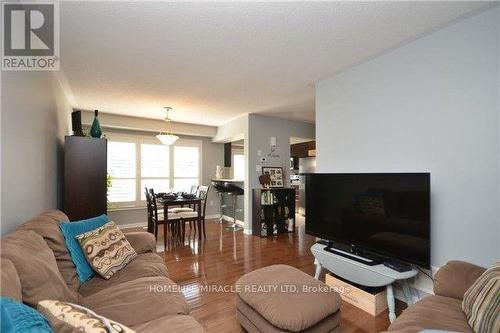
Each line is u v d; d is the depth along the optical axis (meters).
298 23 1.92
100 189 2.81
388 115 2.39
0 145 1.38
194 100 3.96
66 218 2.00
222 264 3.18
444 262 1.99
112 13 1.78
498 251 1.73
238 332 1.84
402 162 2.28
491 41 1.77
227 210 6.27
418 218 1.90
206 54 2.42
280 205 4.97
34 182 2.00
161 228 5.19
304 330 1.46
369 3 1.70
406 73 2.25
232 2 1.67
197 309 2.14
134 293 1.46
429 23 1.94
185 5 1.70
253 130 4.94
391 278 1.89
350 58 2.52
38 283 1.08
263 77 3.00
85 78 3.00
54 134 2.72
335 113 2.92
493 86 1.76
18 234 1.29
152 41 2.17
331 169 2.96
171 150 6.06
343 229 2.44
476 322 1.18
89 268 1.79
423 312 1.36
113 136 5.35
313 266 3.13
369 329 1.88
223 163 6.78
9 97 1.51
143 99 3.88
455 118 1.94
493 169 1.75
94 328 0.70
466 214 1.88
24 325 0.64
